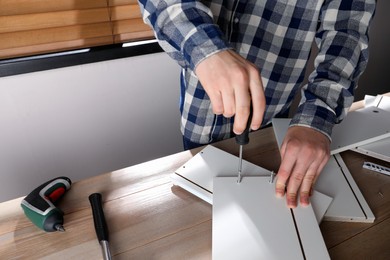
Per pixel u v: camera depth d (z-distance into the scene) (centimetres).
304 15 81
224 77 47
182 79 93
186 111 90
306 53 88
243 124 50
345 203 58
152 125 139
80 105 120
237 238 49
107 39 115
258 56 84
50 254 50
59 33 105
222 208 55
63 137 123
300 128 63
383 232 53
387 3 184
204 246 51
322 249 48
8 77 104
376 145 72
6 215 57
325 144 61
